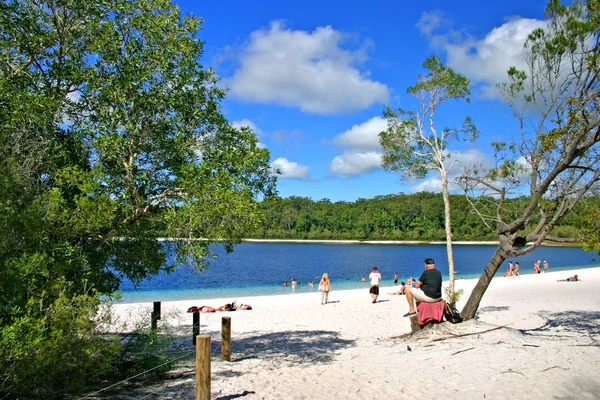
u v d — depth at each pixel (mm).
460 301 20406
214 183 7398
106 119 7773
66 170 6438
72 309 5457
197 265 7801
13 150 5938
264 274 50281
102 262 8094
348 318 17438
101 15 7922
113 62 7766
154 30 8000
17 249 5367
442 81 14438
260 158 8320
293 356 10203
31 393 5520
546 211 10125
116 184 7746
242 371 8547
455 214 119125
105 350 6062
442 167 13930
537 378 6883
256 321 16938
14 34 7359
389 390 6863
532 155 10234
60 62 7820
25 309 5180
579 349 8750
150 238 8742
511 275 40719
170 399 6508
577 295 22688
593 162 9391
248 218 7363
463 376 7270
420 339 10578
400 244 128750
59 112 7406
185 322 16219
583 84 9094
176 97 8344
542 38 9617
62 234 6297
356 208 138250
